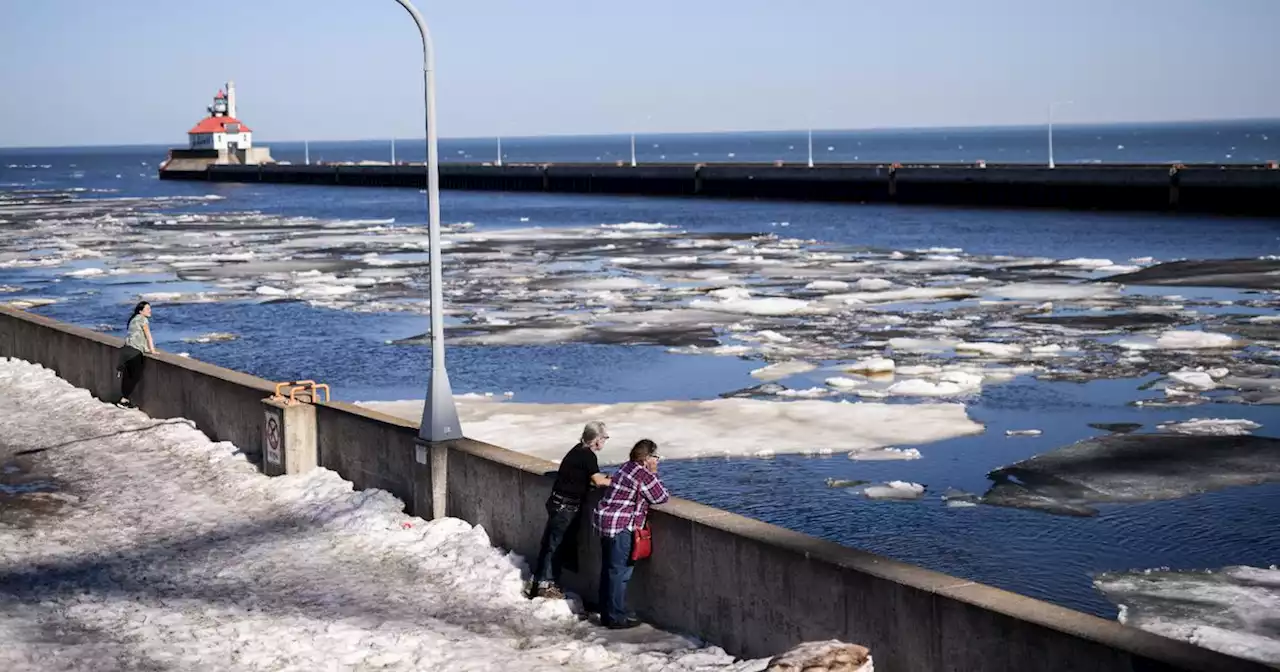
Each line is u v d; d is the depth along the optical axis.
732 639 11.01
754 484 20.62
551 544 12.41
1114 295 42.44
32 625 11.29
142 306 22.16
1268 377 28.31
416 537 14.16
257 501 16.09
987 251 61.25
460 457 14.29
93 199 133.25
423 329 38.47
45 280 54.31
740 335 35.78
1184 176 81.62
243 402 18.56
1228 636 13.88
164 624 11.42
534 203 115.25
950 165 104.62
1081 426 24.20
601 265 56.59
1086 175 88.06
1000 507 19.17
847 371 30.06
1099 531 17.94
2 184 185.62
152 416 21.42
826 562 10.06
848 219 85.44
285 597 12.46
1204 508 18.81
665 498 11.78
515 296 45.84
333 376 31.34
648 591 11.90
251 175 175.25
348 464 16.31
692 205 107.06
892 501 19.59
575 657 10.86
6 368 26.17
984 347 32.19
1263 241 61.84
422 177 151.25
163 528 15.06
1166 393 26.89
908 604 9.45
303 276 53.78
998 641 8.84
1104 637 8.26
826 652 8.75
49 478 17.70
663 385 29.19
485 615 12.10
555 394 28.48
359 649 10.84
